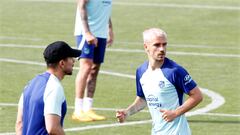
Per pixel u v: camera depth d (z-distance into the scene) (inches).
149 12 2305.6
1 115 1079.0
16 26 2028.8
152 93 722.8
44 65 1499.8
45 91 644.1
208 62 1557.6
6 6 2393.0
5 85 1296.8
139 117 1077.1
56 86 646.5
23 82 1327.5
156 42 711.7
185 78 712.4
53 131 637.9
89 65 1050.7
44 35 1893.5
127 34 1934.1
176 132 721.0
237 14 2279.8
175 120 720.3
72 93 1235.9
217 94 1246.9
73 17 2213.3
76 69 1444.4
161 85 717.3
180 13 2292.1
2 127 1011.9
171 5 2438.5
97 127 1020.5
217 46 1770.4
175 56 1624.0
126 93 1241.4
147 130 1005.8
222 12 2309.3
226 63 1549.0
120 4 2453.2
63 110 650.2
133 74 1424.7
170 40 1850.4
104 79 1363.2
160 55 711.7
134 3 2477.9
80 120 1053.8
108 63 1530.5
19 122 666.8
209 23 2128.4
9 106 1138.0
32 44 1753.2
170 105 722.2
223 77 1400.1
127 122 1048.2
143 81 727.1
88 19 1056.8
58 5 2425.0
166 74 714.8
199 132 992.9
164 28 2047.2
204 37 1904.5
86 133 986.7
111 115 1089.4
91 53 1048.8
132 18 2201.0
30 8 2358.5
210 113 1107.3
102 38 1066.1
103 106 1144.8
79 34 1051.9
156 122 730.2
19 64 1507.1
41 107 642.8
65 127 1017.5
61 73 659.4
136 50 1696.6
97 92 1244.5
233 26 2085.4
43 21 2128.4
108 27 1093.1
